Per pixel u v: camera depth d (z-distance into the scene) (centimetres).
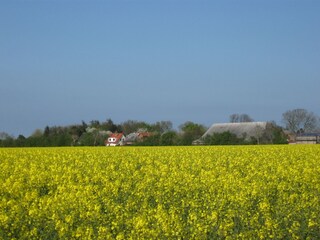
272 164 2589
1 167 2586
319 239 1276
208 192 1752
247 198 1543
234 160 2864
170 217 1295
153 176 2169
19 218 1334
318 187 1770
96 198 1612
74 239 1196
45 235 1246
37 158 3138
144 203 1509
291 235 1258
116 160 3017
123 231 1247
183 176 2083
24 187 1934
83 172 2409
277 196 1697
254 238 1209
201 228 1204
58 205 1427
